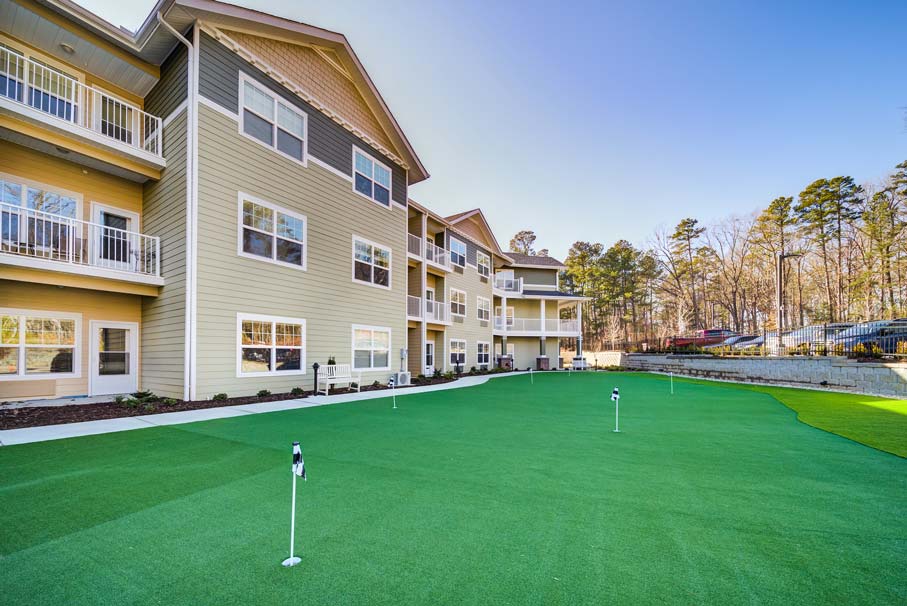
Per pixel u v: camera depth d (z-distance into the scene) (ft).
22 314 29.12
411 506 11.45
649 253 157.28
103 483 13.09
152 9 29.63
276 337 35.99
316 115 40.93
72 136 28.35
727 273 142.51
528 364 99.71
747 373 60.39
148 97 35.47
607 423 24.94
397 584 7.55
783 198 120.88
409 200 59.11
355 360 44.62
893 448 18.67
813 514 11.02
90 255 31.50
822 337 55.77
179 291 30.48
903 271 99.25
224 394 31.09
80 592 7.30
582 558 8.58
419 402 33.96
